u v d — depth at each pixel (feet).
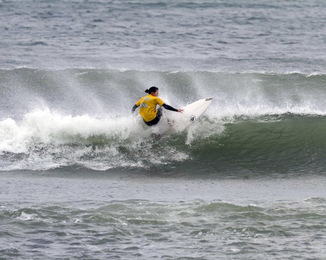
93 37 335.88
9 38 326.65
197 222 104.06
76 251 89.71
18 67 249.75
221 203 115.03
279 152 159.94
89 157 156.15
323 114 186.39
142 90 224.74
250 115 184.65
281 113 186.91
